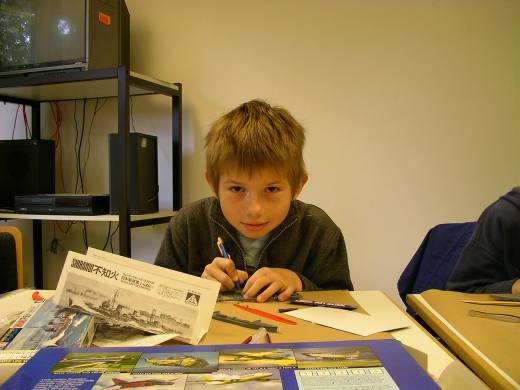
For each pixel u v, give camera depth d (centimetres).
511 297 68
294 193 82
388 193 181
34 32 170
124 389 30
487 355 46
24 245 226
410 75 177
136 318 50
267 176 73
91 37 163
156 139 187
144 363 34
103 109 212
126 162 157
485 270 86
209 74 196
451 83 174
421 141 178
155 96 205
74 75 162
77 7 163
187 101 199
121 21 178
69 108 217
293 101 188
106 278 52
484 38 171
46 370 33
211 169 81
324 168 186
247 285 71
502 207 91
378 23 178
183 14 198
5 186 201
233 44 193
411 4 175
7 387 31
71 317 50
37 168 198
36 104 217
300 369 32
